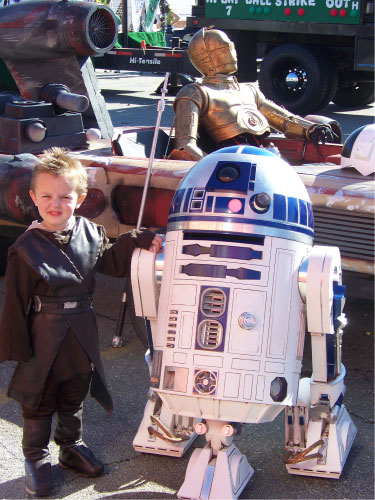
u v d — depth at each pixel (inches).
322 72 506.9
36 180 118.4
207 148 219.3
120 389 161.9
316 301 112.8
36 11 238.2
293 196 116.0
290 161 227.3
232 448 120.8
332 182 157.4
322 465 125.1
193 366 110.3
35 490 121.3
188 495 116.6
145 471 129.6
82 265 120.2
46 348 118.6
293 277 113.3
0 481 126.4
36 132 200.4
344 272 158.6
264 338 110.3
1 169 188.7
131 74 885.2
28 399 119.9
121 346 185.5
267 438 141.5
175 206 118.4
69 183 118.0
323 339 119.0
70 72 242.5
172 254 115.9
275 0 514.3
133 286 119.4
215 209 113.3
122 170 176.7
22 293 117.9
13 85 289.3
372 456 134.0
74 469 128.1
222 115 206.7
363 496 121.6
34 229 119.6
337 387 125.2
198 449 121.4
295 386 115.0
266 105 223.8
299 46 514.3
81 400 126.2
